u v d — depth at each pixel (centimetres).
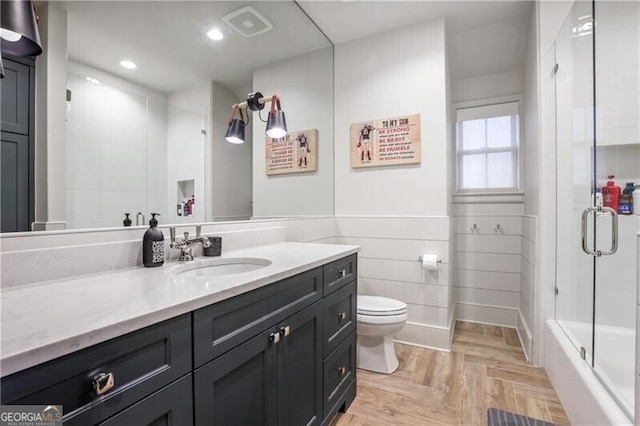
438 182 243
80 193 112
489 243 304
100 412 60
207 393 84
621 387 131
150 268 118
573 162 200
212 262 140
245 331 98
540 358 215
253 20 201
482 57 289
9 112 94
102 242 115
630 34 194
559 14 209
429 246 245
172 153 150
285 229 217
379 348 210
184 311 76
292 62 234
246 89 197
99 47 122
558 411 166
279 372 115
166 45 149
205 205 167
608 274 174
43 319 63
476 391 186
